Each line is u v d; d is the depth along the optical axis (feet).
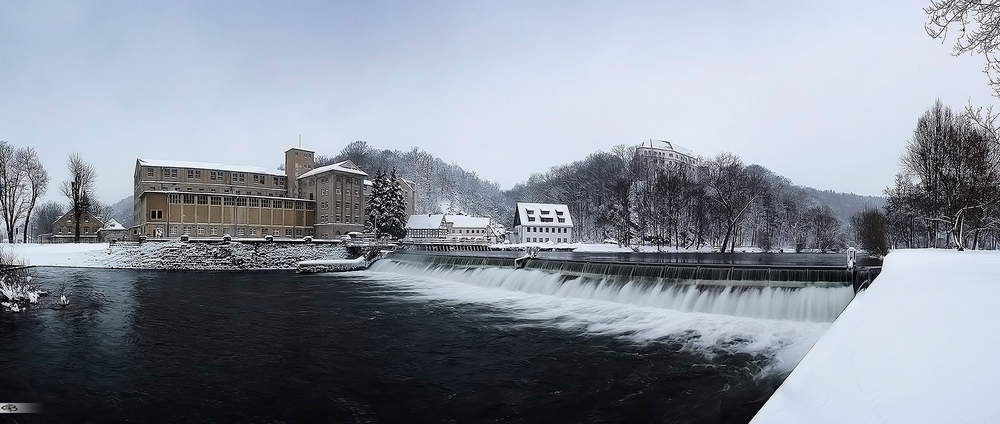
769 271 73.20
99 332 69.10
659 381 45.73
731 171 304.30
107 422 38.04
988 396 13.70
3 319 79.41
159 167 300.20
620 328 68.28
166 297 107.45
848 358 20.54
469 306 91.25
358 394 43.47
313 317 80.69
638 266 89.97
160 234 255.91
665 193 331.36
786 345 56.44
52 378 48.11
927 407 13.85
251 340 63.98
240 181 324.60
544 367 50.75
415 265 165.99
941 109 136.77
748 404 39.24
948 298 29.73
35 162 275.18
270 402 41.70
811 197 591.37
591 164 516.73
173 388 45.21
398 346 60.29
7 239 268.62
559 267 108.78
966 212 119.34
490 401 41.52
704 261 193.47
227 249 199.11
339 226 304.71
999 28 35.42
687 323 68.18
